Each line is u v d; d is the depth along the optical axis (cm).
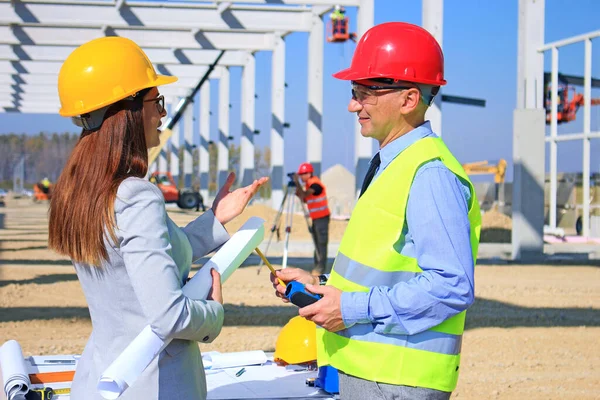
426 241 225
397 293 226
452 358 238
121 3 1438
